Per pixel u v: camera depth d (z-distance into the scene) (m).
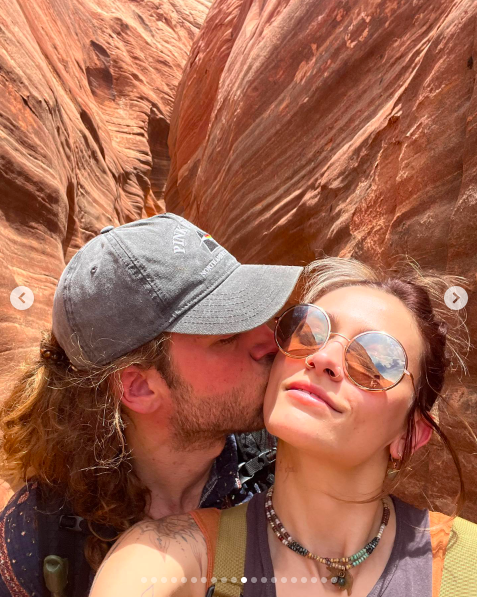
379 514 0.43
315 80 1.95
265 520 0.43
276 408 0.41
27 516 0.49
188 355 0.51
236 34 3.85
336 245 1.55
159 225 0.53
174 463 0.55
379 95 1.54
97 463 0.50
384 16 1.58
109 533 0.49
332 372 0.39
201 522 0.42
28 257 3.18
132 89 9.01
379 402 0.39
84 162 5.20
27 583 0.47
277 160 2.22
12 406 0.59
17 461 0.57
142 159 8.45
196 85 4.59
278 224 2.06
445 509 0.82
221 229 2.79
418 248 1.02
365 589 0.39
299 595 0.38
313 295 0.50
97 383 0.50
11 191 3.12
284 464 0.43
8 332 2.38
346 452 0.39
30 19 4.79
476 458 0.77
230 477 0.57
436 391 0.47
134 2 11.23
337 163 1.65
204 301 0.51
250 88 2.53
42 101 3.83
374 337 0.40
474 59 0.95
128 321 0.49
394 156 1.24
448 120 1.00
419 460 0.87
